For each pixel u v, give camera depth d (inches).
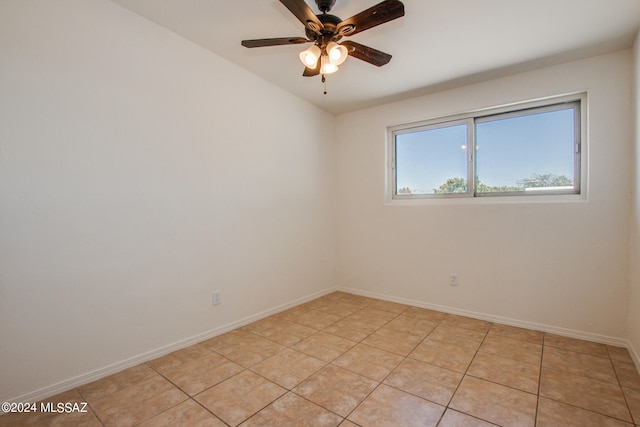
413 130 138.3
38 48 67.7
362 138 150.3
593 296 98.3
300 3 60.2
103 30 77.2
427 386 73.6
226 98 106.4
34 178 67.6
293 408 65.7
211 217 102.2
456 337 101.7
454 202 126.7
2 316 64.0
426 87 123.4
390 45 92.7
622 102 93.1
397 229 139.5
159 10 80.9
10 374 64.9
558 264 103.7
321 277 150.6
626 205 93.2
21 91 65.7
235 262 109.9
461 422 61.2
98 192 77.0
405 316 122.0
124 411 65.0
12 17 64.6
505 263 113.2
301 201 138.4
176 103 92.5
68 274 72.5
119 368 80.6
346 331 107.3
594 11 76.3
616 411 64.1
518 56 98.5
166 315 90.6
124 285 81.8
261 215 119.6
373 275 147.9
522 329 108.5
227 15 82.4
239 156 111.2
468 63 103.4
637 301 83.7
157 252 88.4
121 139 80.8
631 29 83.2
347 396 69.9
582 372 79.2
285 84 124.0
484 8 75.9
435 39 89.5
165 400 68.7
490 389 72.2
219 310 104.7
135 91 83.4
